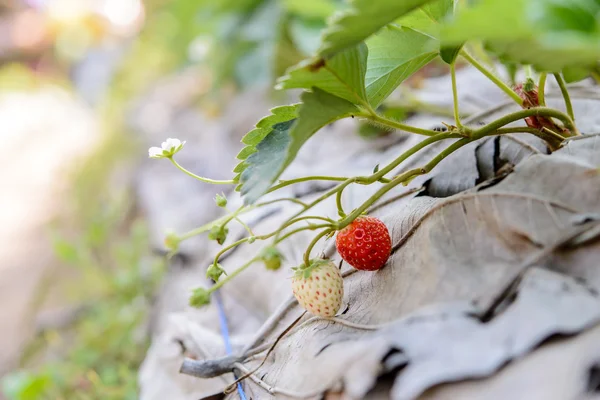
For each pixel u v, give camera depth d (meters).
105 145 1.48
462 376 0.25
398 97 0.59
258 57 0.96
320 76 0.29
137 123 1.42
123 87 1.72
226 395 0.37
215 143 0.99
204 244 0.67
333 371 0.28
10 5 2.32
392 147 0.54
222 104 1.14
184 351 0.43
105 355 0.69
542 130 0.33
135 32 1.88
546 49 0.24
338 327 0.32
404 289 0.30
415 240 0.32
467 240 0.30
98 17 1.97
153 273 0.74
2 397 0.70
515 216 0.29
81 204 1.25
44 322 0.86
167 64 1.62
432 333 0.27
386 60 0.33
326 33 0.27
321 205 0.46
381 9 0.27
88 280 0.88
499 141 0.37
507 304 0.27
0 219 1.34
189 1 1.02
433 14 0.31
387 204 0.40
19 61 2.31
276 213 0.50
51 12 2.09
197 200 0.83
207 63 1.10
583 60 0.26
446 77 0.64
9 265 1.12
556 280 0.27
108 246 0.96
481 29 0.24
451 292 0.28
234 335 0.45
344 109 0.31
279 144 0.32
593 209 0.28
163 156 0.34
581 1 0.25
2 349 0.86
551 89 0.44
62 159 1.56
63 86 2.18
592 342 0.24
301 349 0.32
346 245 0.33
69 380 0.65
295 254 0.44
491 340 0.26
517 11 0.23
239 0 0.97
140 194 1.02
